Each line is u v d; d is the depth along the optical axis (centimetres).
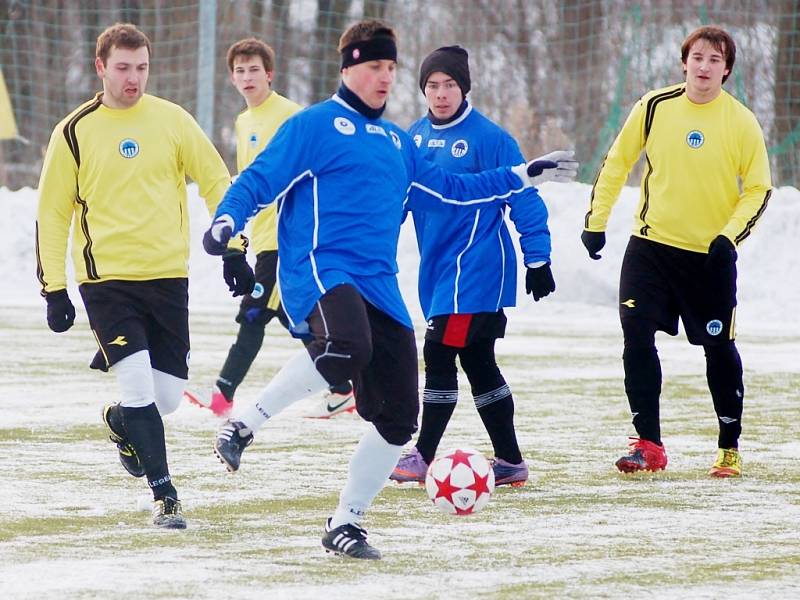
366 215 1834
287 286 1842
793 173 7862
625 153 2581
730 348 2545
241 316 3244
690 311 2542
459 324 2394
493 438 2423
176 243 2131
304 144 1822
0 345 4688
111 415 2208
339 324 1766
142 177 2108
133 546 1903
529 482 2466
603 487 2419
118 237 2091
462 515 2152
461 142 2412
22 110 9150
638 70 8550
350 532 1844
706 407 3466
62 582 1681
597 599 1628
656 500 2295
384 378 1825
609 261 6412
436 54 2419
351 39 1859
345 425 3156
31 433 2945
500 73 9312
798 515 2170
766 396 3666
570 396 3631
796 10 8019
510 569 1783
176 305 2138
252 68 3356
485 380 2419
